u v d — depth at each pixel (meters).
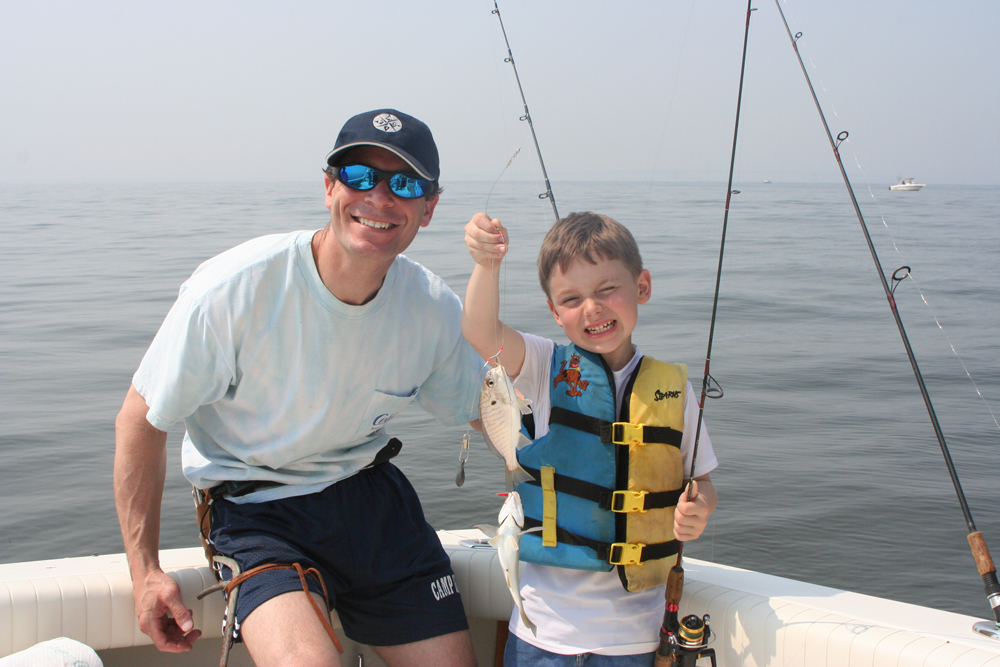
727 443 6.25
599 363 1.95
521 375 2.02
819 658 1.64
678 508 1.80
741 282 15.23
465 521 4.77
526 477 1.98
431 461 5.70
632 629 1.81
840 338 10.41
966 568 4.37
